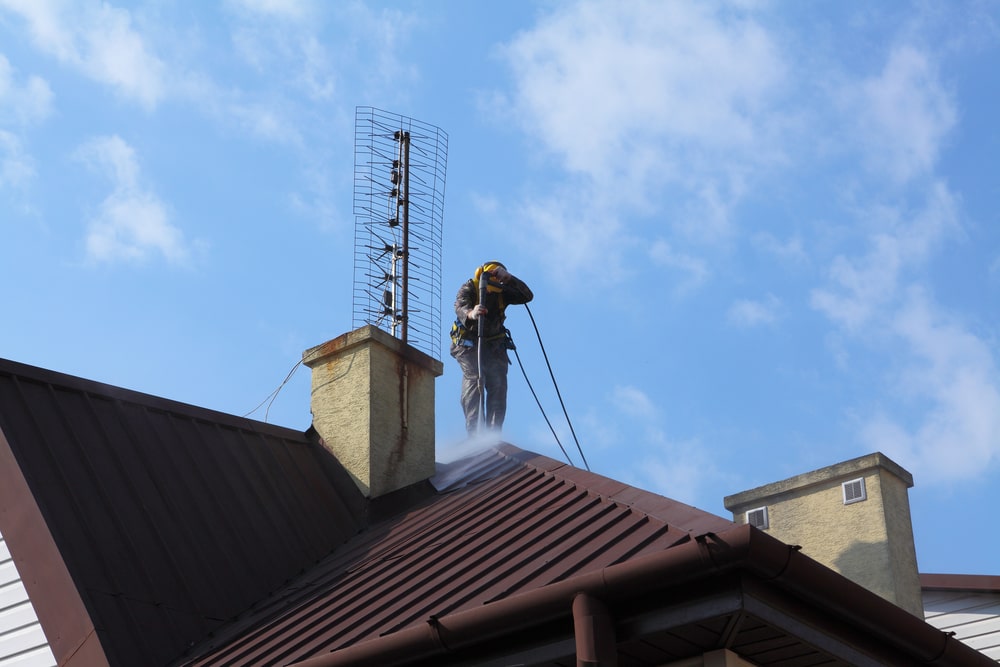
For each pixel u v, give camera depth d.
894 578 16.08
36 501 12.86
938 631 10.74
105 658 11.71
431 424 17.50
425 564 12.49
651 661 10.36
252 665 11.61
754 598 9.44
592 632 9.62
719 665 9.97
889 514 16.64
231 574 13.90
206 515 14.45
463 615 10.23
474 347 18.80
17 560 12.65
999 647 18.75
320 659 10.83
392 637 10.50
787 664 10.52
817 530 16.98
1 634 12.83
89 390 14.98
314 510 15.80
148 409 15.43
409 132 23.36
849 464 17.08
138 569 13.05
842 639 10.21
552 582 10.34
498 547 12.05
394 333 21.52
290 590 13.87
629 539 10.81
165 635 12.53
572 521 11.95
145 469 14.44
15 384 14.26
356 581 12.98
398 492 16.14
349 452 16.64
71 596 12.20
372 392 16.83
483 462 16.11
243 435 16.25
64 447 13.88
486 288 18.89
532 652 10.09
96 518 13.27
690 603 9.55
